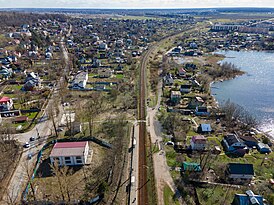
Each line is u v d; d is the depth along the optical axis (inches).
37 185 2094.0
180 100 3831.2
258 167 2343.8
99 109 3503.9
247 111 3617.1
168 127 3009.4
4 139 2667.3
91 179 2162.9
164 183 2119.8
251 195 1860.2
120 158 2434.8
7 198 1945.1
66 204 1873.8
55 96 3956.7
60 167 2313.0
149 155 2496.3
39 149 2591.0
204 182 2113.7
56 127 3019.2
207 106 3639.3
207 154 2503.7
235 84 4790.8
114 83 4596.5
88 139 2751.0
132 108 3558.1
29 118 3257.9
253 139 2753.4
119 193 2010.3
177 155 2493.8
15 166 2331.4
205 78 4726.9
